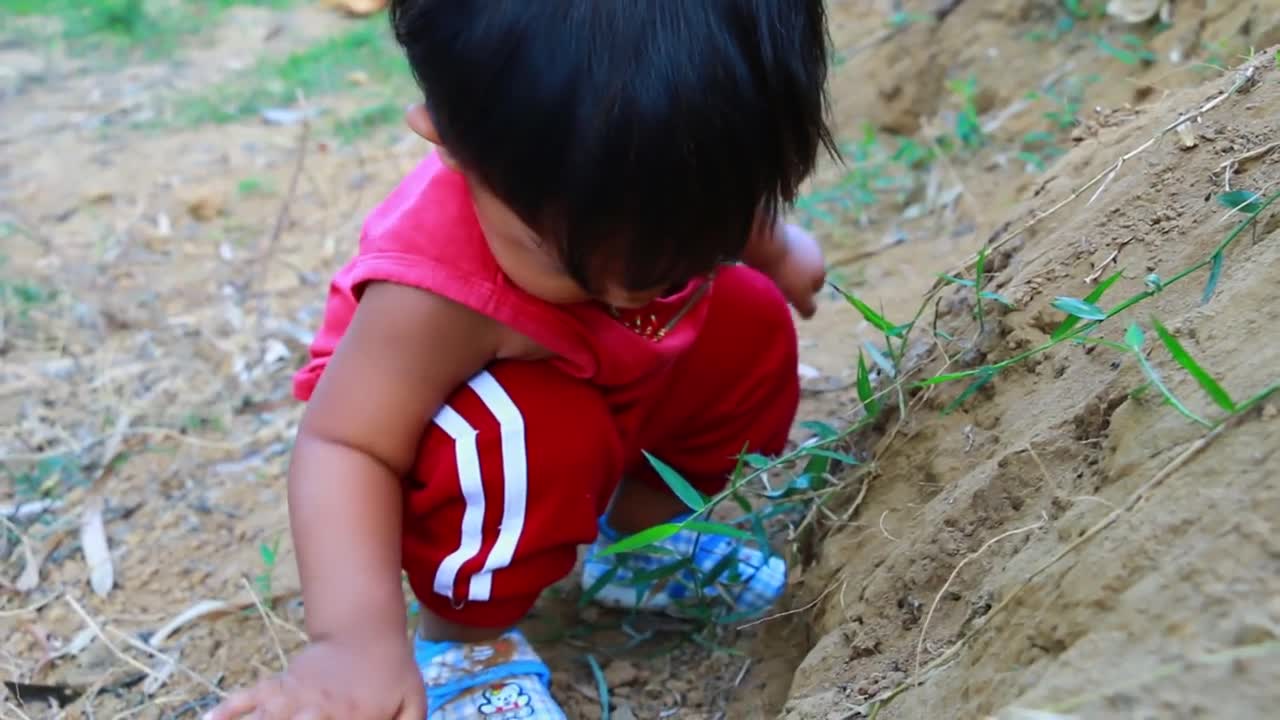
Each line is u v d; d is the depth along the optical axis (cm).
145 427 214
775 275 171
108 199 318
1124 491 91
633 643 153
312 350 147
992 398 135
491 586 132
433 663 137
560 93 99
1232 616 73
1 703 154
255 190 323
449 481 127
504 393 127
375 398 122
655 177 99
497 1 101
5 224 300
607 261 106
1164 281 120
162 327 252
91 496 196
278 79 415
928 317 181
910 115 296
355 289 125
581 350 127
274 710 107
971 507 118
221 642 164
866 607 123
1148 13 262
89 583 176
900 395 144
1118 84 254
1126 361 110
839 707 111
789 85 105
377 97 395
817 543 151
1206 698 70
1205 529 80
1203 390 92
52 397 224
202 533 187
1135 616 79
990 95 282
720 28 101
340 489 121
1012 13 290
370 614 117
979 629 97
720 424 156
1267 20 212
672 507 162
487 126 103
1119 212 137
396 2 113
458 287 120
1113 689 75
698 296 140
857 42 323
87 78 422
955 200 259
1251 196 111
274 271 280
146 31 475
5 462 204
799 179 112
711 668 148
